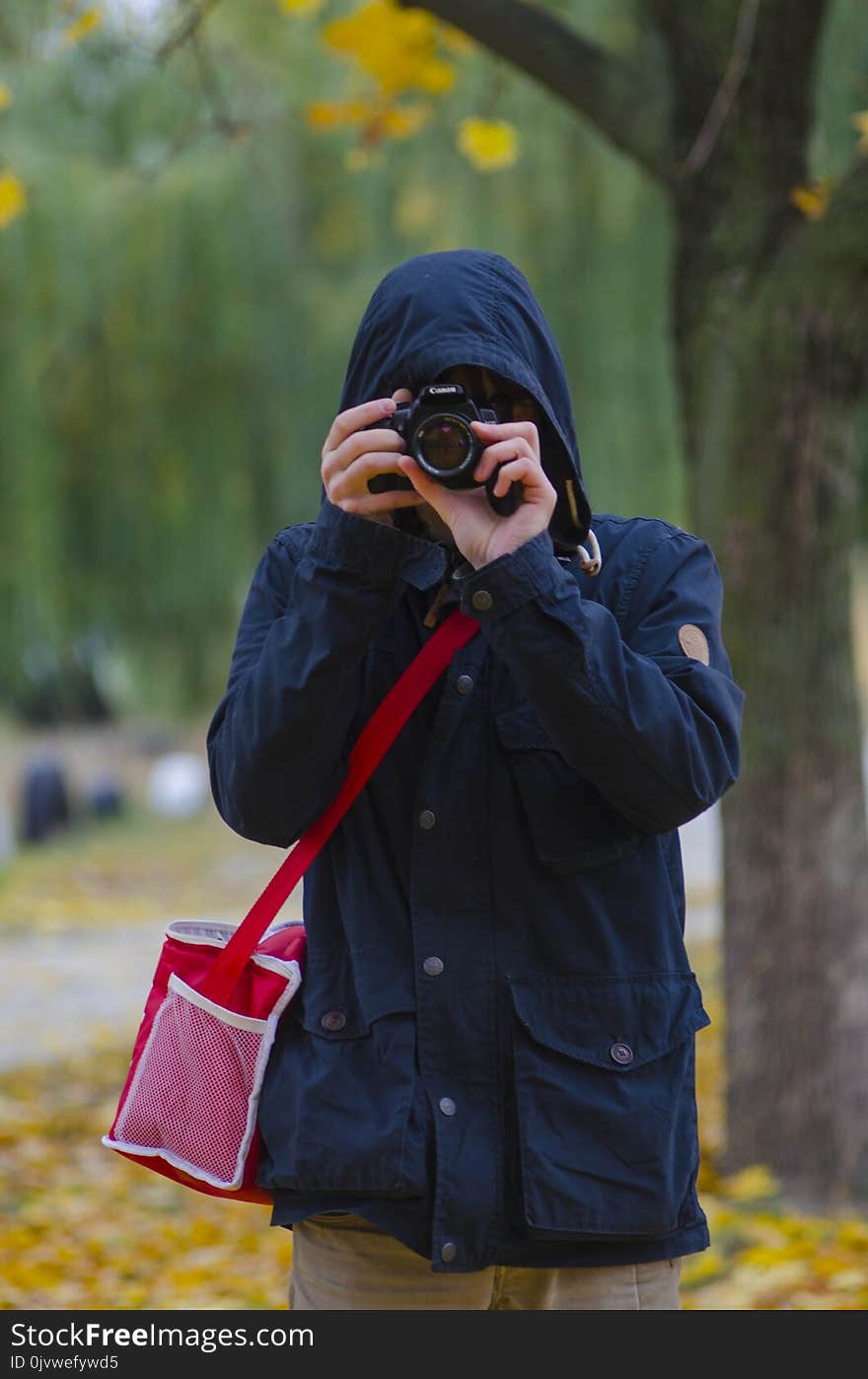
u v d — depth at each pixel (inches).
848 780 253.8
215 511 655.8
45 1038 448.1
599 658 87.9
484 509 89.0
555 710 88.0
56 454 611.8
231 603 748.6
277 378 623.2
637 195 434.6
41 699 1298.0
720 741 93.2
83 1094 383.2
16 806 1155.9
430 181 465.1
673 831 97.1
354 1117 90.6
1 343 574.9
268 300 604.7
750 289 247.3
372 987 92.1
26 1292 235.3
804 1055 253.6
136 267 577.9
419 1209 90.3
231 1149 96.3
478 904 93.0
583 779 94.0
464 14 246.2
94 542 655.8
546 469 98.1
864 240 232.5
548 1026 91.1
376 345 96.7
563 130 421.7
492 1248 90.1
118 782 1226.6
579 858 92.7
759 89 245.4
